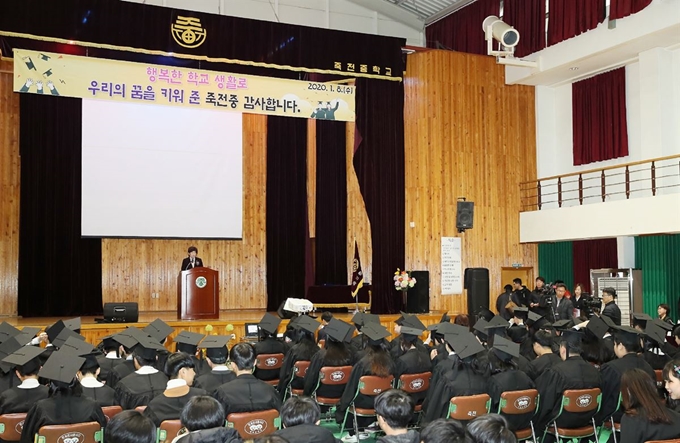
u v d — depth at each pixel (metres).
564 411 5.84
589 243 16.69
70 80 13.49
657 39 14.52
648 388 4.16
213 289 13.05
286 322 12.84
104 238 15.38
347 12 19.67
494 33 15.42
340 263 16.78
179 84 14.31
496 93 17.41
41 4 13.04
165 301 16.09
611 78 16.52
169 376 5.28
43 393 4.95
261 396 4.88
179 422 4.45
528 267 17.42
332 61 15.23
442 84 16.80
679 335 7.72
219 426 3.67
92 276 15.09
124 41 13.59
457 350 5.70
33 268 14.54
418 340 8.39
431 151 16.55
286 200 17.02
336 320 7.39
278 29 14.80
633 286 15.01
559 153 17.92
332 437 3.71
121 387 5.36
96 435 4.27
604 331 7.77
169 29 13.94
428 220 16.41
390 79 15.82
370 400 6.72
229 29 14.40
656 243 14.88
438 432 3.14
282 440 3.07
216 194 16.34
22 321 13.12
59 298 14.73
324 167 16.91
